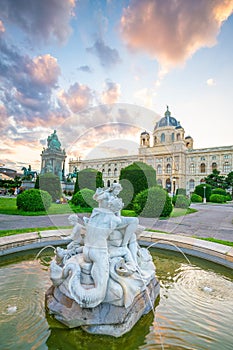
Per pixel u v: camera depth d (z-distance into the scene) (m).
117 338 2.41
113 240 2.96
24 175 34.81
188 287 3.94
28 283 3.88
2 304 3.15
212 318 3.00
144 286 2.92
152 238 6.30
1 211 12.55
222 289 3.88
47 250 5.90
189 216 14.52
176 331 2.70
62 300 2.75
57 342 2.44
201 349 2.40
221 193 39.34
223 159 54.97
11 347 2.33
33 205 12.48
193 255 5.45
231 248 5.08
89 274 2.73
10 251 5.28
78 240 3.35
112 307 2.55
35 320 2.77
